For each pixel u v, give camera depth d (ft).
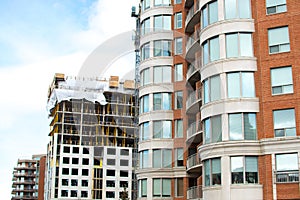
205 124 85.87
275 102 79.15
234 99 81.05
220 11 86.79
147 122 84.74
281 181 74.90
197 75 93.50
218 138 81.20
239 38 84.12
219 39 85.46
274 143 76.74
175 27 123.34
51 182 240.94
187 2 117.50
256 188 76.07
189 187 109.40
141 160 109.70
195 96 93.20
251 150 78.13
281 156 76.28
